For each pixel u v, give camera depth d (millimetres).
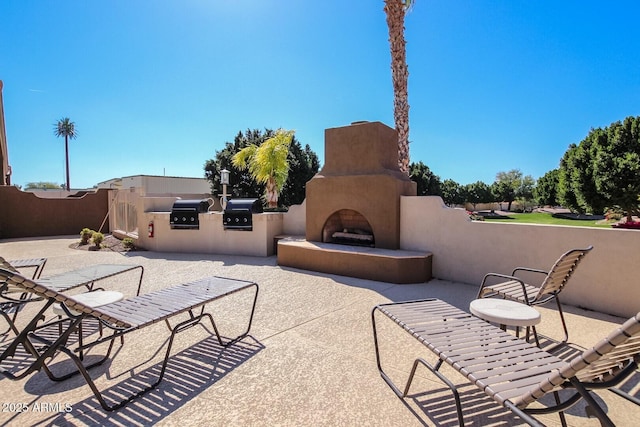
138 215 10891
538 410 1997
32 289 2426
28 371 2635
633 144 16062
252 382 2945
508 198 50188
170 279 6816
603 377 1966
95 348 3623
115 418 2449
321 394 2762
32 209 15430
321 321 4457
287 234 10148
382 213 7375
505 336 2660
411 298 5488
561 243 5250
